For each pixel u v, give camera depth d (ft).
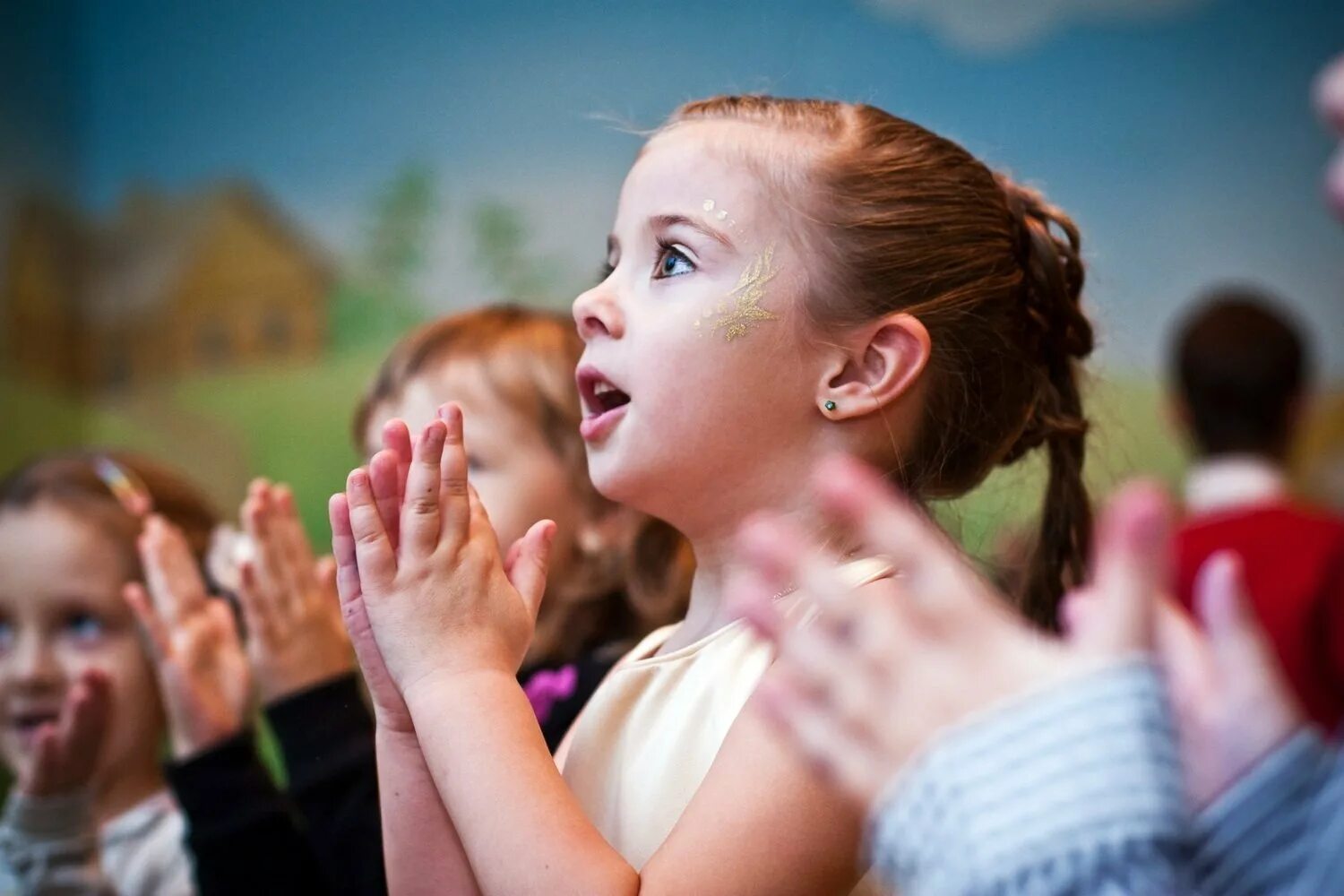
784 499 3.68
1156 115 11.93
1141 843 1.93
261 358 12.85
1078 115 11.97
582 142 12.55
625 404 3.74
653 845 3.40
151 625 5.30
